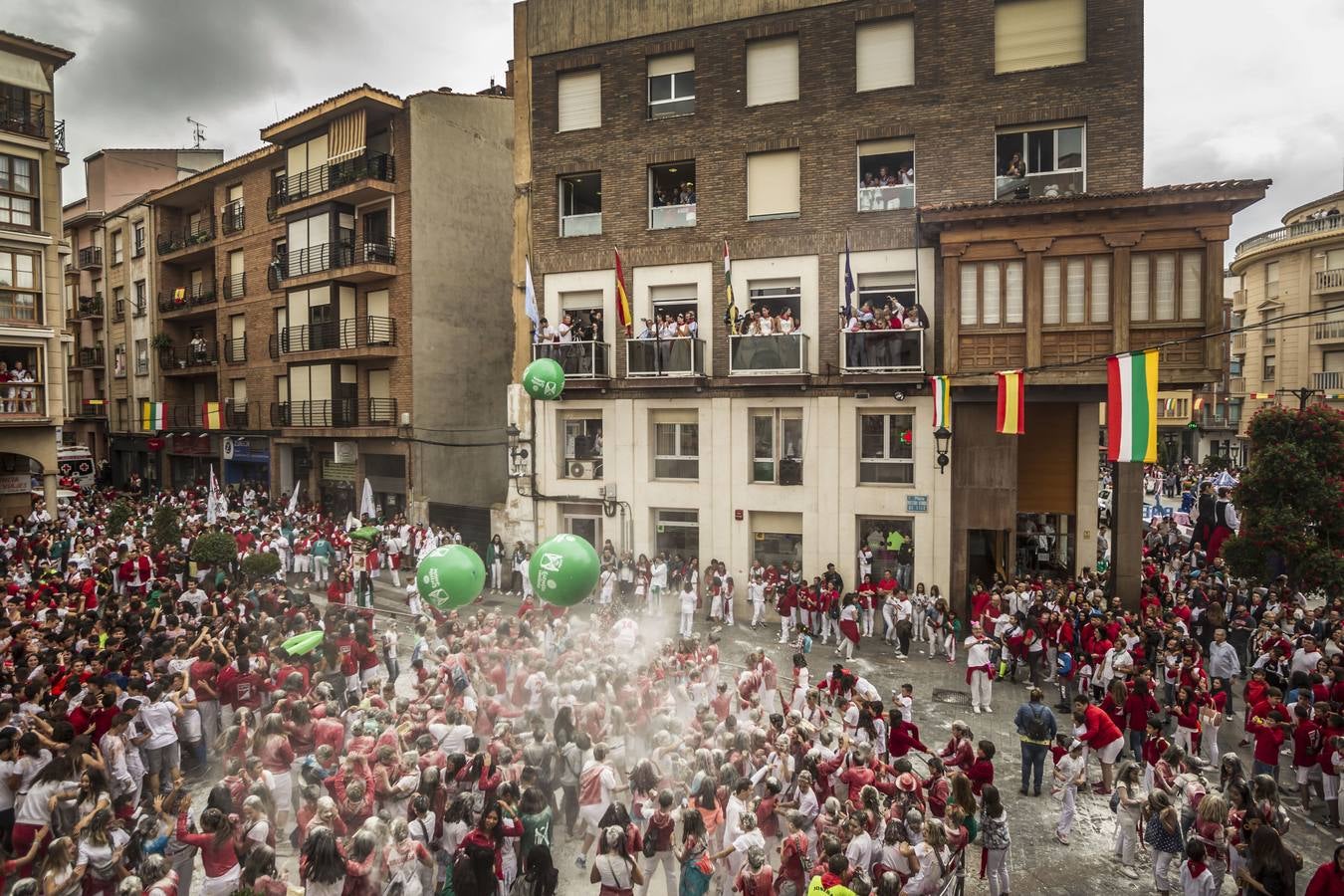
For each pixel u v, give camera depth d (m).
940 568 19.48
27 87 27.52
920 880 7.53
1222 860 8.39
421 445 28.33
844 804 9.02
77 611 14.75
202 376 39.12
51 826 7.99
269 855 6.86
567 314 23.66
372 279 28.88
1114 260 17.33
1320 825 10.63
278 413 32.94
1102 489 35.50
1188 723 11.98
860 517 20.41
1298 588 18.66
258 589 17.11
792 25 20.69
